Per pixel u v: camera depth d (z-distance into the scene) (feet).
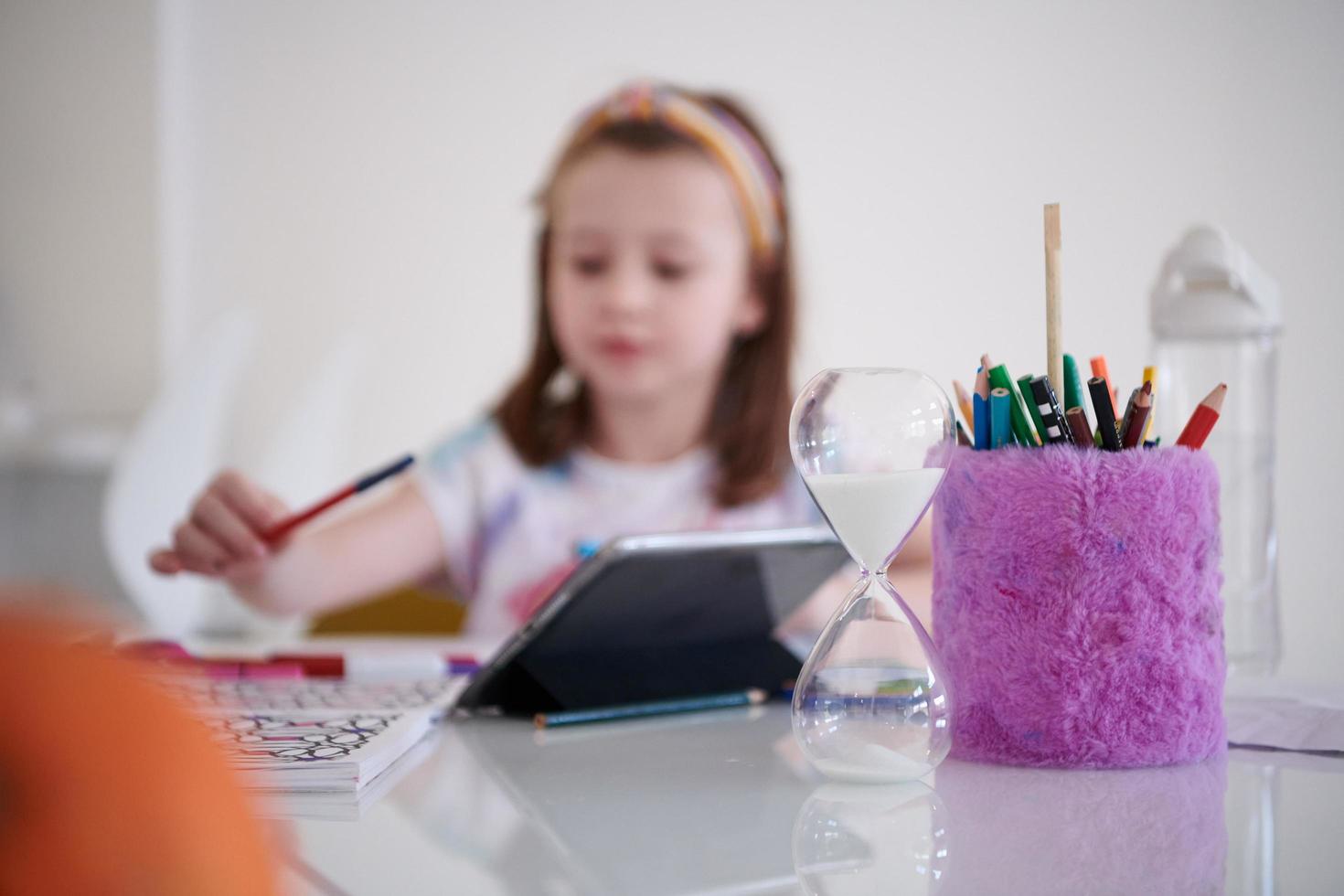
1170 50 8.12
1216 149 8.02
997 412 1.96
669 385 8.04
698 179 8.24
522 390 8.15
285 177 9.53
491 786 1.83
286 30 9.51
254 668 2.95
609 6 9.13
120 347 9.70
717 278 8.21
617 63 9.14
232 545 3.66
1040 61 8.38
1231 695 2.28
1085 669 1.88
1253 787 1.77
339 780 1.77
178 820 0.51
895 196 8.66
